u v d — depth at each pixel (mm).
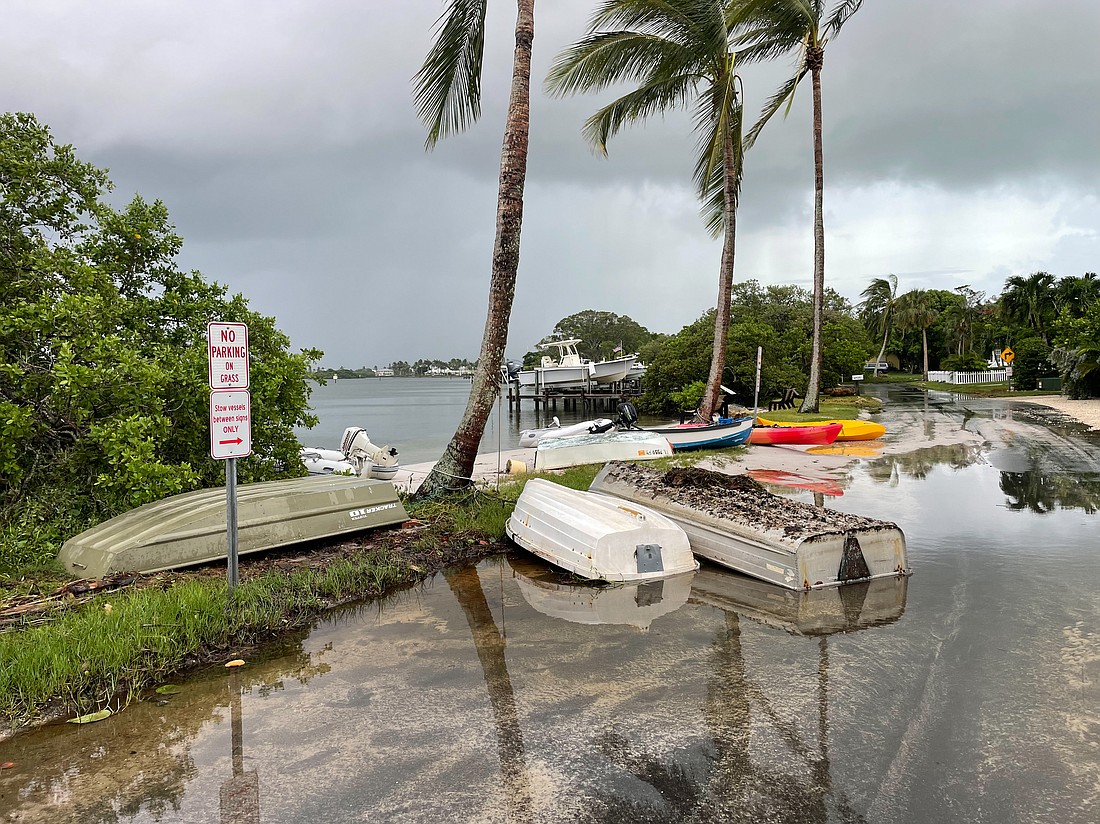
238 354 5215
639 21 14383
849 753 3094
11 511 6641
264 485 7086
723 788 2840
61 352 6488
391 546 6824
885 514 8516
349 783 2910
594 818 2643
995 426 20891
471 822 2627
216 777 2984
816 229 26359
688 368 36562
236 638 4621
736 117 17688
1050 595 5316
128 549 5547
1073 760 3018
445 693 3766
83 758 3168
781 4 16906
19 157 7492
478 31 9641
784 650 4320
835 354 45094
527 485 7609
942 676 3887
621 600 5449
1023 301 64500
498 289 8914
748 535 6082
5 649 4047
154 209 8547
